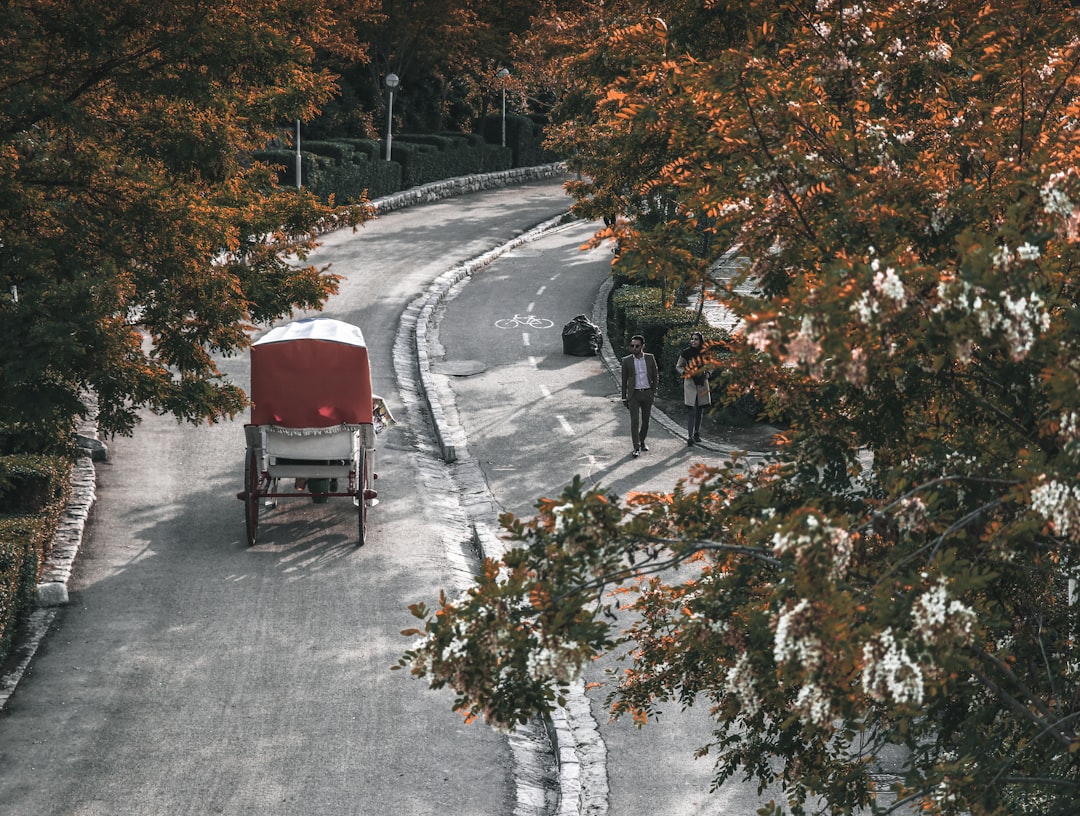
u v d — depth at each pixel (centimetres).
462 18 5634
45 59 1209
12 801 1023
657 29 780
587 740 1166
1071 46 672
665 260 661
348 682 1277
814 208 643
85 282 1136
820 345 453
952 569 495
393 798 1055
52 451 1579
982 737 566
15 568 1318
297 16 1429
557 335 3148
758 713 658
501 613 505
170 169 1297
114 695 1227
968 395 564
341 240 4459
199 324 1341
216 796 1045
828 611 439
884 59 702
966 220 585
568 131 2938
